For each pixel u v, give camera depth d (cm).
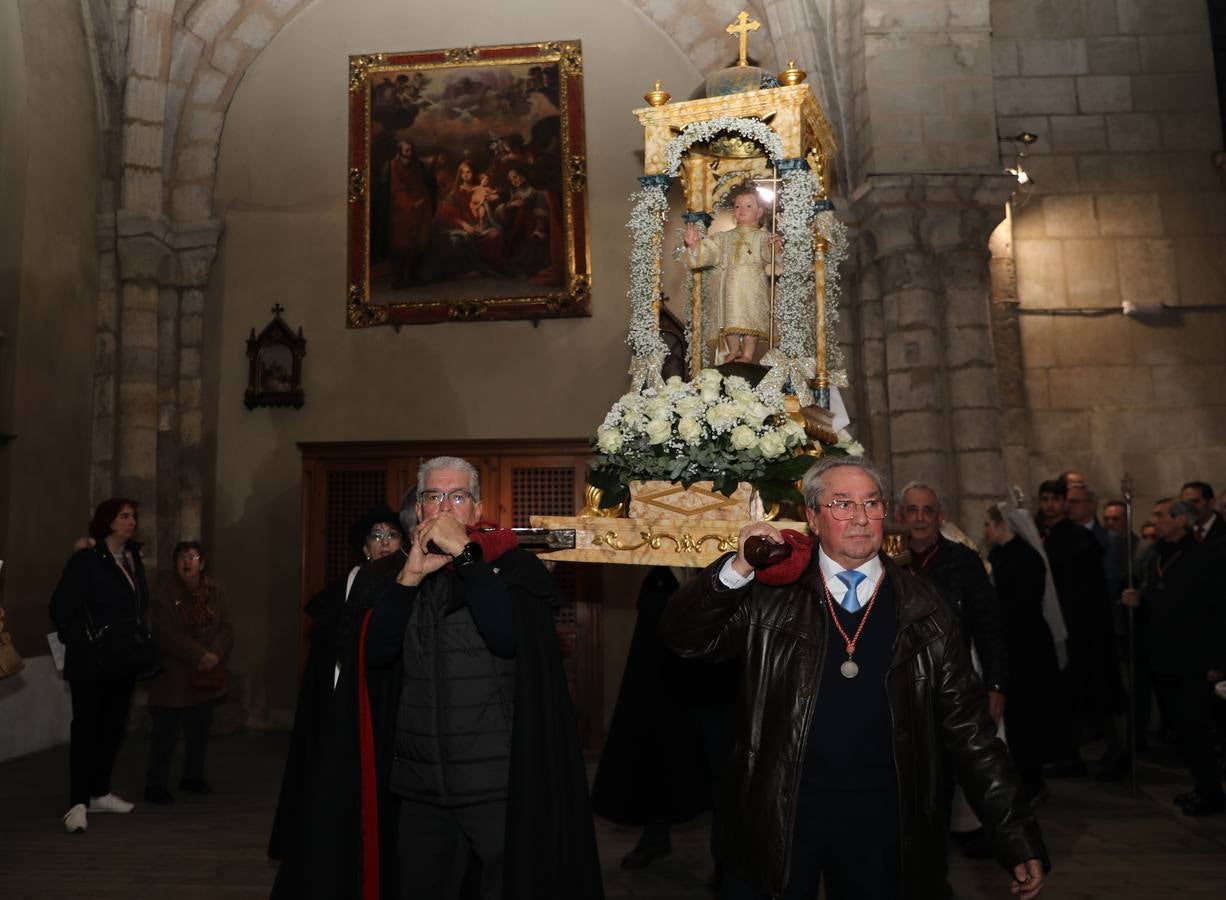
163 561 973
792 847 240
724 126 454
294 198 1028
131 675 604
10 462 830
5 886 468
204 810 628
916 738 244
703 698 408
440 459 307
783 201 449
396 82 1023
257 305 1016
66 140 934
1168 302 941
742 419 384
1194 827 557
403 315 995
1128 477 686
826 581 257
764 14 998
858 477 256
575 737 292
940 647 250
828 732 243
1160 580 599
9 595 818
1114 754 688
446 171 1008
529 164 1001
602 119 1011
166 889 464
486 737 284
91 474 955
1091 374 934
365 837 281
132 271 982
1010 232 950
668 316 914
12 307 852
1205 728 571
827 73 952
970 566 479
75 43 953
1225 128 968
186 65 1035
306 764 454
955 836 504
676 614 259
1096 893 446
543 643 289
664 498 385
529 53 1015
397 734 290
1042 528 802
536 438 918
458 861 293
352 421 991
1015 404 928
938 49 896
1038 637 617
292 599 972
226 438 1000
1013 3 979
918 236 889
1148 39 971
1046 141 960
